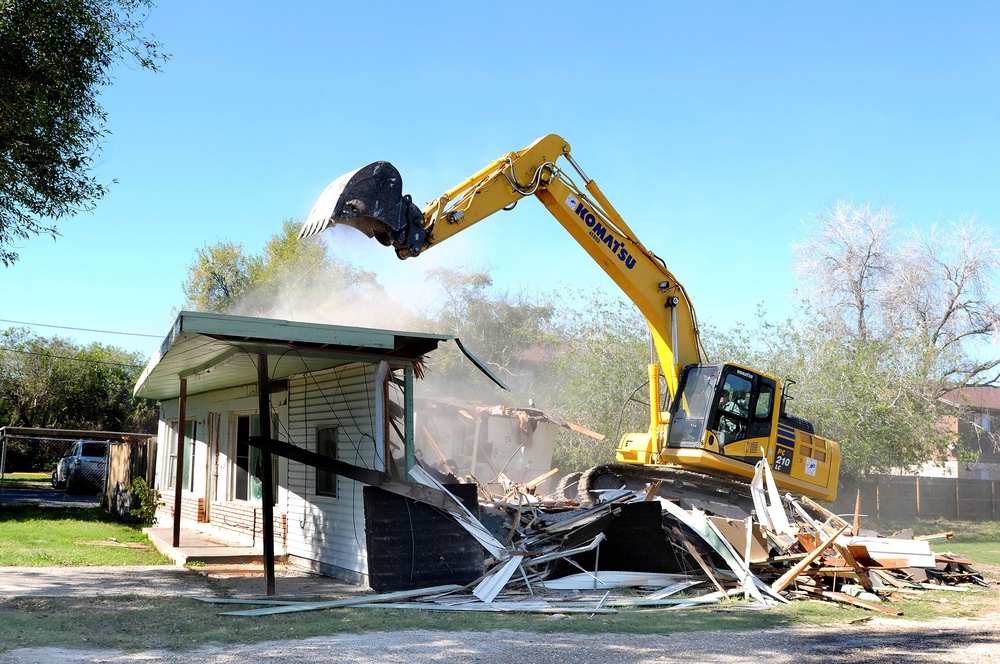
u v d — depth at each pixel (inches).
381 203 394.3
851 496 893.2
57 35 458.9
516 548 400.8
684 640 269.3
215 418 608.1
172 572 425.4
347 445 415.5
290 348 361.7
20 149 469.1
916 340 895.7
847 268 1255.5
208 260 1360.7
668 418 565.6
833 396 835.4
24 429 848.3
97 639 243.6
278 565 460.4
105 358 1995.6
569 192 527.2
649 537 392.8
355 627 276.2
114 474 842.2
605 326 886.4
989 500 1071.6
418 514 378.9
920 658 247.1
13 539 537.3
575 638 267.4
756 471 468.1
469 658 233.0
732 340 881.5
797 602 366.3
